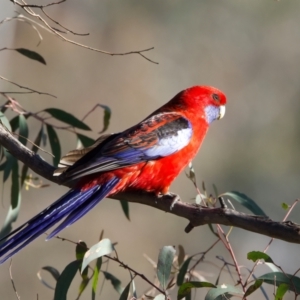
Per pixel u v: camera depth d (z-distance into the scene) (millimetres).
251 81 18531
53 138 7570
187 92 7691
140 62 18906
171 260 5684
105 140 6910
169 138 6945
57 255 14219
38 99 17484
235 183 16516
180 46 18969
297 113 17891
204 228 14820
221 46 18875
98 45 18750
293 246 14656
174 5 18969
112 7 19000
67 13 18594
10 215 7262
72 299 12367
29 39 17469
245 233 14555
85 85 18297
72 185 6766
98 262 5953
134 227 15391
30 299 13484
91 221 15312
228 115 17906
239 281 5723
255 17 18734
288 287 5332
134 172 6656
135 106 18594
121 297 5676
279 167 16328
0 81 14852
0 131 6582
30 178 7648
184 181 16000
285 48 18562
